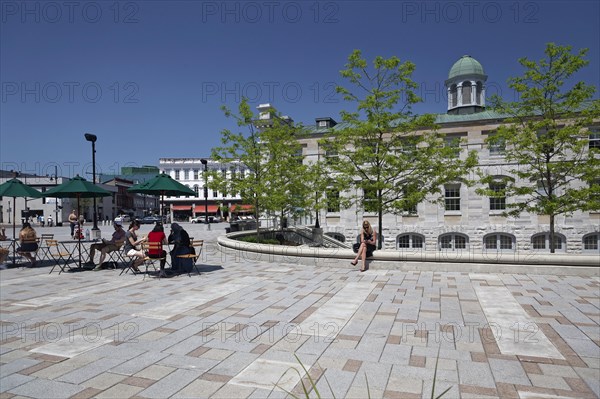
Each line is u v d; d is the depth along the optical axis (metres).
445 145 19.50
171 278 10.66
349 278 10.35
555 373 4.35
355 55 18.19
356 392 3.93
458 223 32.59
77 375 4.38
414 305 7.41
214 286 9.42
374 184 18.66
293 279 10.28
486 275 10.53
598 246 30.19
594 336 5.55
